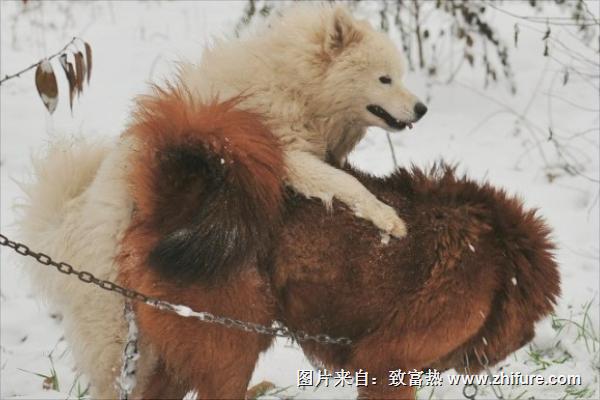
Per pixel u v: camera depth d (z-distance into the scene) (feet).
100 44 43.29
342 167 20.80
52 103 19.92
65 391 23.13
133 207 18.22
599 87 38.32
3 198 32.19
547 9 43.57
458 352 19.92
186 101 18.28
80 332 18.74
